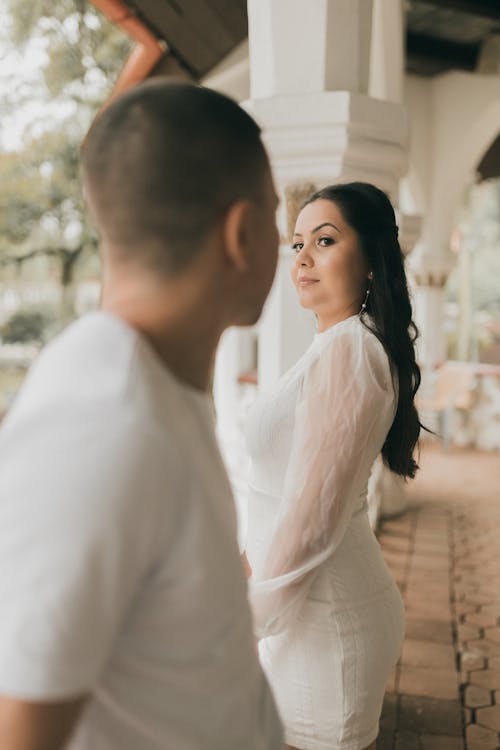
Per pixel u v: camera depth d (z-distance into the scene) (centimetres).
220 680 77
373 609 166
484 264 2972
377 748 279
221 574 74
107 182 75
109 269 79
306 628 163
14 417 67
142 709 75
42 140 1422
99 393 65
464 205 1700
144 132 72
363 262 172
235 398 588
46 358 72
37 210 1516
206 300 79
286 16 278
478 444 928
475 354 984
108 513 61
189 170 73
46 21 1219
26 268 2095
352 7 278
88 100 1326
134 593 69
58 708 62
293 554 157
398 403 173
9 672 60
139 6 418
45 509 60
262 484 176
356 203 171
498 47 803
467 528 567
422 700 313
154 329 77
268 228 83
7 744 62
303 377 165
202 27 467
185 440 71
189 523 69
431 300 972
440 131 927
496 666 343
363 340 160
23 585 60
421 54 815
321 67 280
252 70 297
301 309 309
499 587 442
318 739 167
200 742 77
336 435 155
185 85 76
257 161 79
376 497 525
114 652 73
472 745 282
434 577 459
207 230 76
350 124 265
